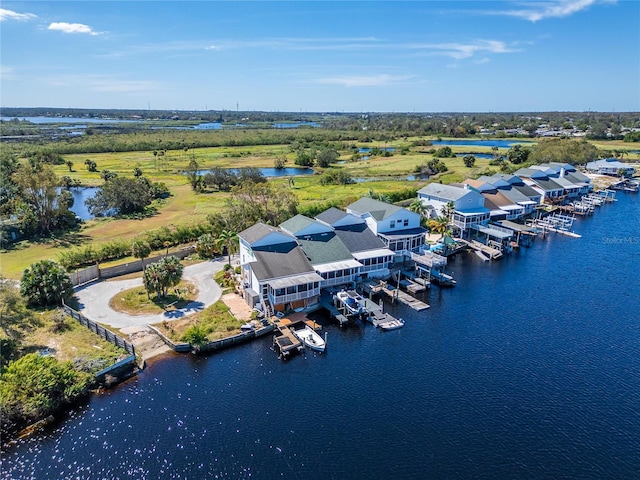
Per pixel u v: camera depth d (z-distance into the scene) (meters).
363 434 33.59
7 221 81.75
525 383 40.09
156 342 45.62
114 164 184.25
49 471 30.11
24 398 34.19
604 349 45.91
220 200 117.19
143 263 64.44
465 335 48.75
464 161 171.62
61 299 52.06
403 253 69.31
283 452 31.84
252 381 40.12
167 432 33.69
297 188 133.12
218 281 60.16
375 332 49.38
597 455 31.78
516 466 30.73
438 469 30.41
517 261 73.19
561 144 166.50
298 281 52.12
